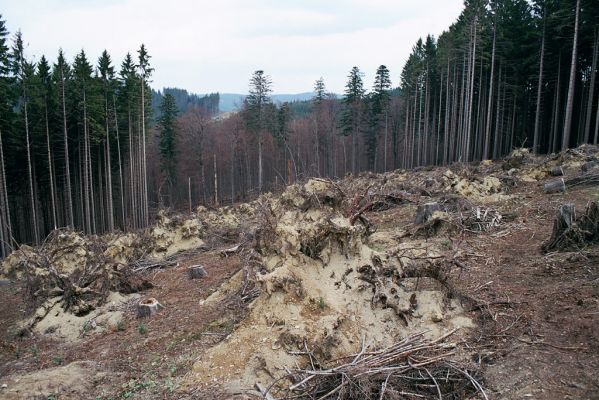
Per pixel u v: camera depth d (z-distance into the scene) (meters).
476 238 10.70
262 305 6.93
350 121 48.19
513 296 6.94
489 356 5.49
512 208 12.77
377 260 7.40
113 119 33.75
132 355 7.01
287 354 5.73
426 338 6.05
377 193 13.85
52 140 29.44
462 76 37.78
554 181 13.78
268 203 11.30
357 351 5.89
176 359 6.48
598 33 26.38
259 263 8.58
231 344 6.19
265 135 46.84
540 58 30.67
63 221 33.78
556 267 7.70
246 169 54.19
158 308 9.42
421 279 7.40
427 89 42.81
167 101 44.38
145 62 34.00
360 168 52.94
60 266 13.01
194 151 51.78
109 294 10.53
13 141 26.47
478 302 6.79
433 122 43.94
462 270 8.44
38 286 10.63
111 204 31.95
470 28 31.81
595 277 6.86
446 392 4.97
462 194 14.66
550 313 6.13
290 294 6.76
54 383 5.95
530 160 20.09
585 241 8.23
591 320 5.61
